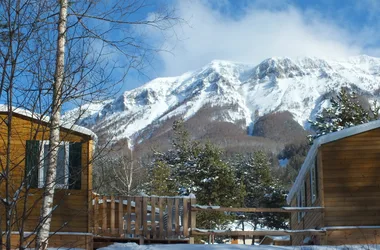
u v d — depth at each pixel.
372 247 15.09
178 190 35.81
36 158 10.02
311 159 19.52
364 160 17.84
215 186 35.91
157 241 16.67
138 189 31.89
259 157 48.69
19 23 8.98
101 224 17.12
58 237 15.11
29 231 14.31
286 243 27.20
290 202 28.42
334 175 17.75
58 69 9.36
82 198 15.34
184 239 16.19
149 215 18.02
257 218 43.19
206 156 37.69
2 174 8.77
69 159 14.52
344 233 17.23
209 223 32.00
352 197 17.59
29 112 10.30
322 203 17.52
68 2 10.30
